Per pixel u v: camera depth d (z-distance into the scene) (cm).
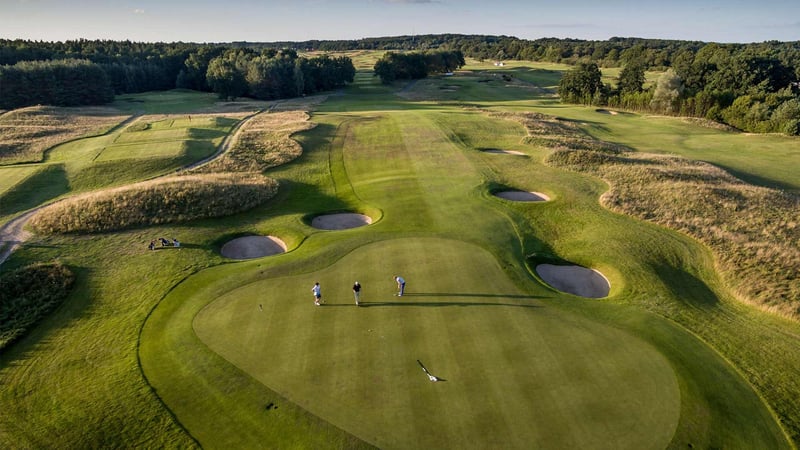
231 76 11144
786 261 2873
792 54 17400
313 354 1930
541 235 3422
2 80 9038
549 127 7000
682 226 3444
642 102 10006
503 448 1478
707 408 1686
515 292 2442
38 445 1559
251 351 1962
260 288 2498
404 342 1998
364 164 5209
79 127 6994
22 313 2386
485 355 1916
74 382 1861
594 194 4147
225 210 3872
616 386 1759
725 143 7025
